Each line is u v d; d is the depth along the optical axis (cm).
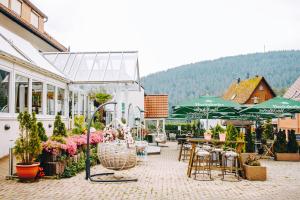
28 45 2050
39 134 1074
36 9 2752
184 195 850
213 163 1396
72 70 2173
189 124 3991
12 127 1425
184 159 1677
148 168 1360
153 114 4188
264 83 5384
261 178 1083
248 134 1639
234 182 1045
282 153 1709
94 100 2481
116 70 2147
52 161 1053
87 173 1045
